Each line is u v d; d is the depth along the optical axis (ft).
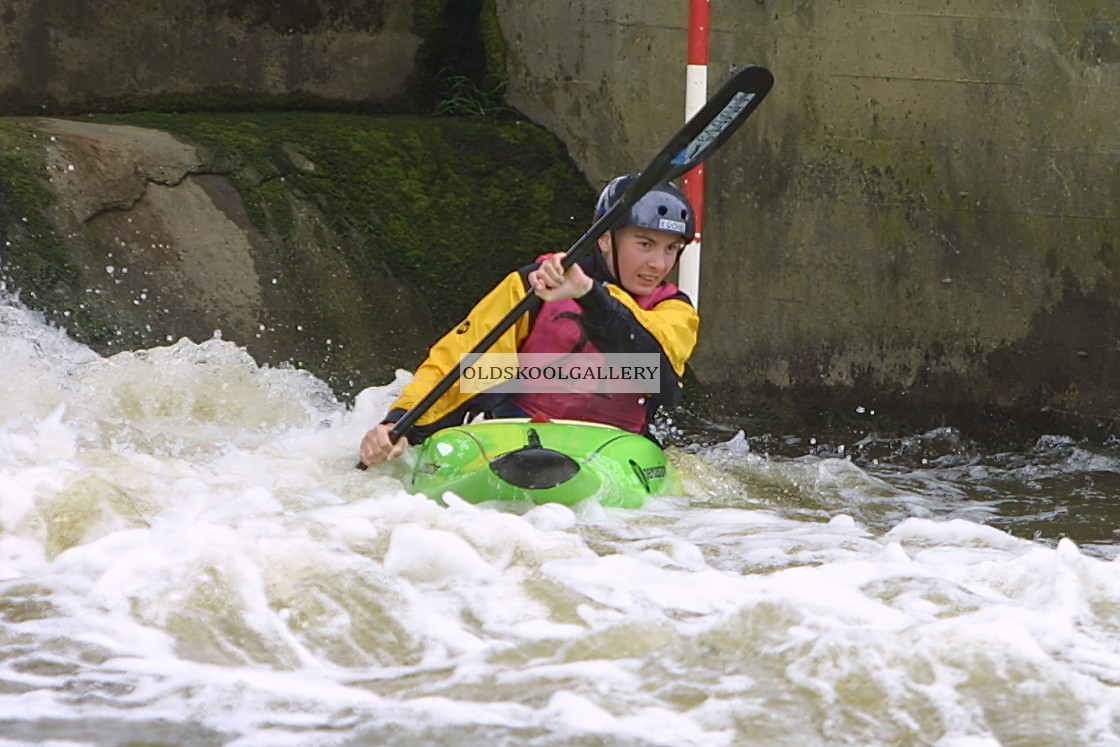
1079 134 78.07
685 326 57.62
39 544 45.01
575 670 36.27
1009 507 64.39
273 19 92.48
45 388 65.72
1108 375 78.95
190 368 70.64
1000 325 80.89
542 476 52.49
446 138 91.40
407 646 38.47
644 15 89.10
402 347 83.10
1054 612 39.63
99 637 38.19
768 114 84.07
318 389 75.51
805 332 84.99
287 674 36.63
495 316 58.59
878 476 71.31
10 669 36.24
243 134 86.43
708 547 48.19
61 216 76.18
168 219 80.12
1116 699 34.17
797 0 82.58
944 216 81.30
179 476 54.03
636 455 55.98
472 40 96.12
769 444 79.56
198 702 34.68
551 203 91.15
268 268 81.71
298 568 42.47
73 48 87.45
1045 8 77.71
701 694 34.81
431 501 49.01
